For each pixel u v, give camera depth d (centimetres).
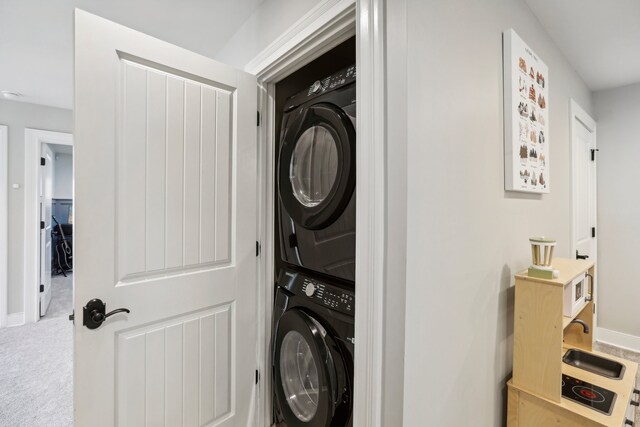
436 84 96
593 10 161
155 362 123
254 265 158
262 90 162
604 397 121
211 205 139
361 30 92
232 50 188
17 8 165
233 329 150
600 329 279
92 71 104
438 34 98
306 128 133
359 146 92
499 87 132
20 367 235
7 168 312
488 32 124
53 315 347
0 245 310
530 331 124
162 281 124
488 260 124
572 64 220
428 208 93
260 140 161
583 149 248
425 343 93
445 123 100
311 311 130
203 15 169
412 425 89
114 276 111
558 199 196
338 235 119
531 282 123
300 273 144
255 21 162
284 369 145
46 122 333
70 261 580
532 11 162
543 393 120
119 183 112
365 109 90
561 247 200
